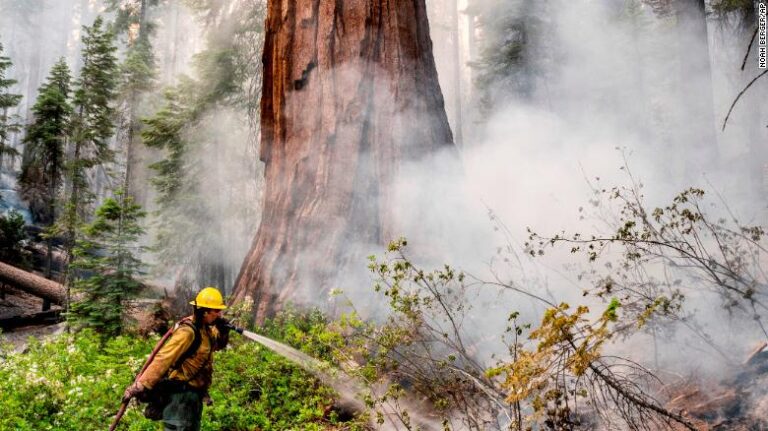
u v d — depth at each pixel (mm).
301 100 9062
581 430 4074
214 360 6430
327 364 5004
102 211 8883
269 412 5570
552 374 3717
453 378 4918
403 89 8906
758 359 4426
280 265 8328
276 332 7168
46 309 16266
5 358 7203
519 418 3781
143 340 7934
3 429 4832
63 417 5027
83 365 6465
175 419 3963
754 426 3848
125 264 8898
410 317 5074
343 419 5473
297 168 8828
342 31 9023
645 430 3984
